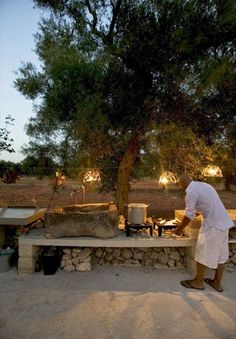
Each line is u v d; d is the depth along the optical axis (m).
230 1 4.71
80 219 4.36
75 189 5.62
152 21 5.00
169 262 4.68
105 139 5.88
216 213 3.80
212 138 6.26
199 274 3.88
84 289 3.86
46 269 4.37
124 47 5.13
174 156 6.49
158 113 5.79
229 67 5.14
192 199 3.91
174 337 2.77
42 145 6.54
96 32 5.41
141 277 4.30
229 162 6.95
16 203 13.37
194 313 3.23
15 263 4.82
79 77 4.96
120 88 5.42
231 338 2.76
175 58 5.10
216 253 3.74
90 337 2.76
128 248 4.83
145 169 7.42
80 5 5.55
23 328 2.91
